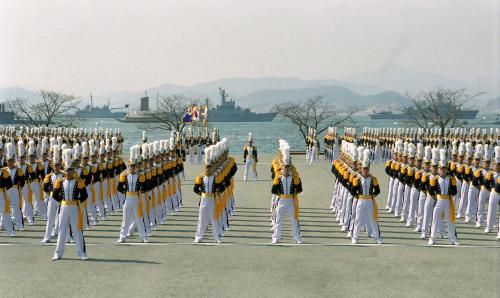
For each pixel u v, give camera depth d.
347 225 18.27
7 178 17.67
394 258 15.00
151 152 18.98
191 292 11.98
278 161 21.42
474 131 47.72
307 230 19.23
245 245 16.53
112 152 23.34
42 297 11.62
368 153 16.83
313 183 33.53
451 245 16.70
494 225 19.16
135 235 18.09
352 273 13.48
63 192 14.55
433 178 16.91
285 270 13.71
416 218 20.12
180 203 24.38
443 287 12.39
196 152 47.75
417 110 80.12
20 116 84.12
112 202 23.11
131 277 13.05
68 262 14.37
